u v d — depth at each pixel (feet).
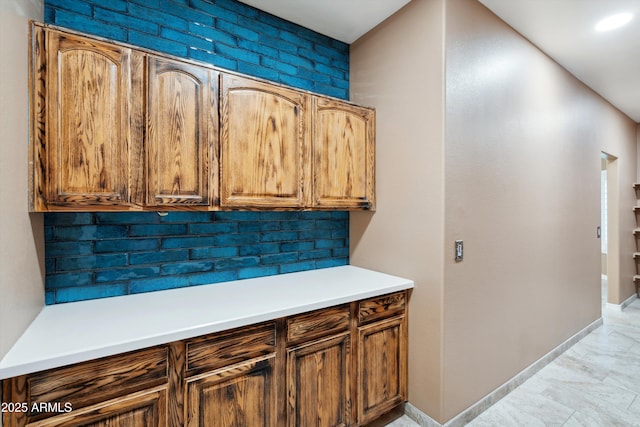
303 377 4.91
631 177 14.20
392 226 6.77
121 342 3.45
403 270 6.51
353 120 6.70
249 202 5.24
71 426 3.25
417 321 6.18
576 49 8.02
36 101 3.70
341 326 5.33
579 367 8.29
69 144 3.87
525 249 7.61
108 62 4.10
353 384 5.49
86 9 4.86
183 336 3.82
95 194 4.02
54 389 3.17
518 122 7.36
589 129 10.41
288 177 5.71
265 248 6.79
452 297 5.86
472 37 6.19
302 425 4.89
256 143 5.32
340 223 7.97
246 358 4.38
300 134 5.86
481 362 6.48
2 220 3.02
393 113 6.70
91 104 4.00
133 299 5.06
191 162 4.69
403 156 6.46
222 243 6.24
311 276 6.77
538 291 8.06
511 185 7.18
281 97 5.61
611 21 6.84
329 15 6.75
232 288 5.78
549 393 7.13
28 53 3.65
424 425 6.00
